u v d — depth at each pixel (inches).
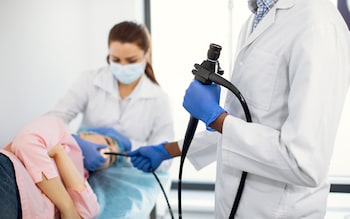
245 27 42.6
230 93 40.0
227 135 34.0
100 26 83.7
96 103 79.5
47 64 84.1
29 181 44.8
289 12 34.8
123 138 73.8
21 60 82.0
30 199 44.1
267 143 31.9
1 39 80.1
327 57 30.7
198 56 85.0
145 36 75.3
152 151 54.1
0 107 82.3
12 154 46.2
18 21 80.6
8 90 82.3
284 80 34.3
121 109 79.5
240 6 79.4
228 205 39.4
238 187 37.8
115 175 67.9
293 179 31.2
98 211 52.3
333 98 30.8
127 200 58.1
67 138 55.5
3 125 83.0
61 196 47.1
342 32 32.7
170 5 84.0
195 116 37.0
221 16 81.9
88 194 50.6
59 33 83.5
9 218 41.6
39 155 46.9
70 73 85.3
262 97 35.4
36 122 50.8
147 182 65.3
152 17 85.7
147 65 79.4
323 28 31.4
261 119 35.6
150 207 57.4
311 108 29.9
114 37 73.4
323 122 30.3
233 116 36.9
